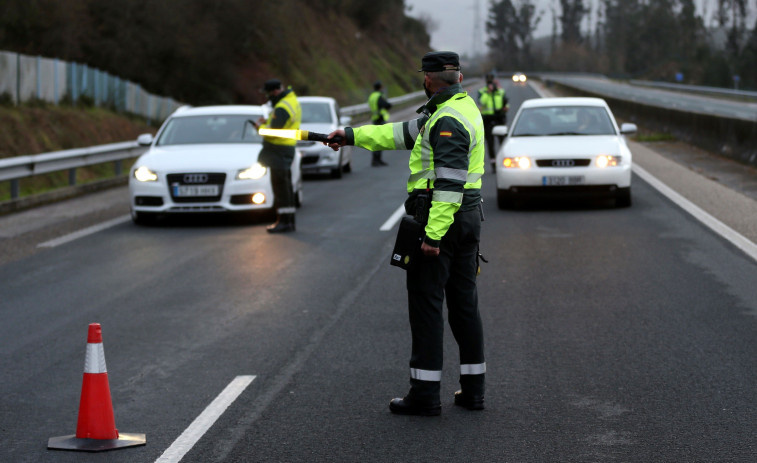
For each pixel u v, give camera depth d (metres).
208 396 7.70
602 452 6.24
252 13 57.84
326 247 15.21
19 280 12.87
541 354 8.77
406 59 119.25
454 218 7.03
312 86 74.06
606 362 8.45
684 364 8.32
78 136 34.94
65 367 8.70
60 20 41.84
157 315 10.71
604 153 18.73
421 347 7.08
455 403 7.38
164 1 49.22
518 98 88.50
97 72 40.88
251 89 58.31
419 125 7.14
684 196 20.41
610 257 13.73
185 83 50.50
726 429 6.64
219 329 10.01
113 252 15.04
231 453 6.37
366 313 10.62
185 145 19.59
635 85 168.25
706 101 93.75
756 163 26.62
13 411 7.43
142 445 6.57
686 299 10.93
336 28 95.31
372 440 6.57
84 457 6.36
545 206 19.92
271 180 16.94
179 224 18.38
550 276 12.46
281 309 10.88
